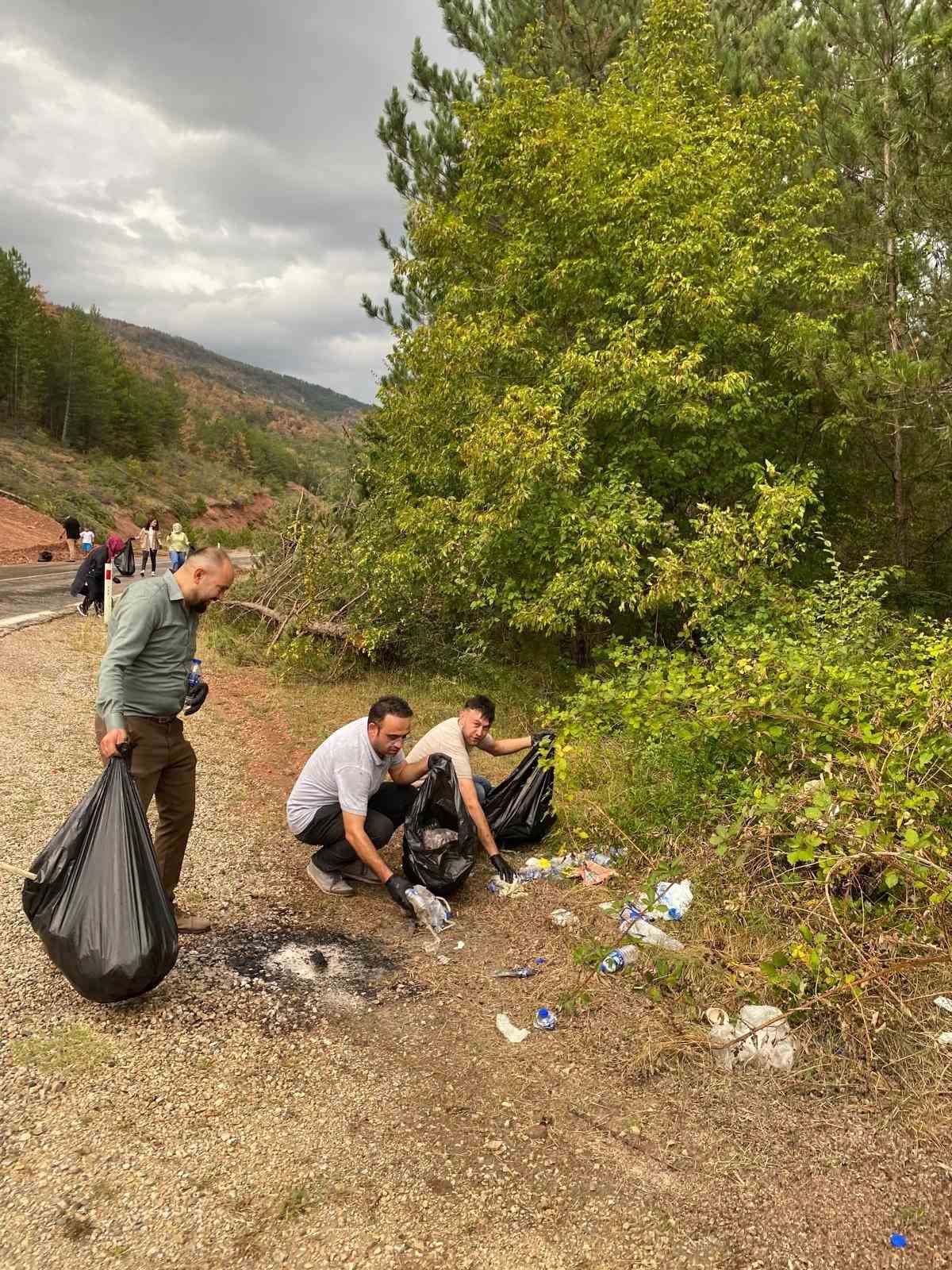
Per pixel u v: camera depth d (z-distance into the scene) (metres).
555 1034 3.14
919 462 9.91
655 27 9.43
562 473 7.61
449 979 3.53
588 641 9.62
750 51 10.61
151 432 79.38
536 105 9.04
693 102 9.62
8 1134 2.48
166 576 3.45
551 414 7.52
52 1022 3.04
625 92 9.26
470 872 4.35
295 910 4.11
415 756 4.63
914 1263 2.18
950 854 3.34
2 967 3.38
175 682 3.48
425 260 10.21
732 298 8.02
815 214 9.41
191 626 3.53
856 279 8.36
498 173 9.52
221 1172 2.40
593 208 8.33
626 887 4.23
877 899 3.73
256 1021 3.17
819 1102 2.78
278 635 10.17
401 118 12.77
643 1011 3.27
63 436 66.31
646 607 7.30
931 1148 2.56
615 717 4.89
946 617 9.77
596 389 7.87
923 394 8.08
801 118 9.31
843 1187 2.42
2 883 4.06
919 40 7.91
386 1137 2.58
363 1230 2.22
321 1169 2.43
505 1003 3.35
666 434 8.70
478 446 7.88
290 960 3.63
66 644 10.34
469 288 9.42
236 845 4.84
